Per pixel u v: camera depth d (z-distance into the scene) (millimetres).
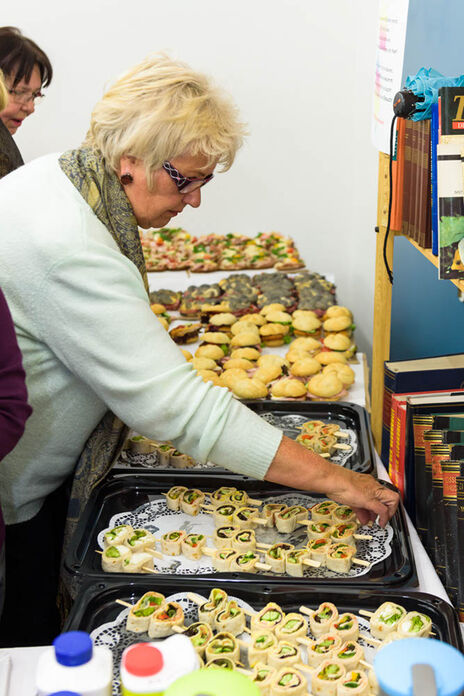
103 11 4336
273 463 1430
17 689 1172
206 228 4789
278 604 1340
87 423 1584
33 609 1778
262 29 4379
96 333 1352
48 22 4344
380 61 1986
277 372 2354
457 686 755
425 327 3174
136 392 1360
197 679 803
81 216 1385
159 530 1614
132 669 854
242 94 4508
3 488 1627
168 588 1359
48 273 1337
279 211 4754
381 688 772
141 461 1908
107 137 1428
